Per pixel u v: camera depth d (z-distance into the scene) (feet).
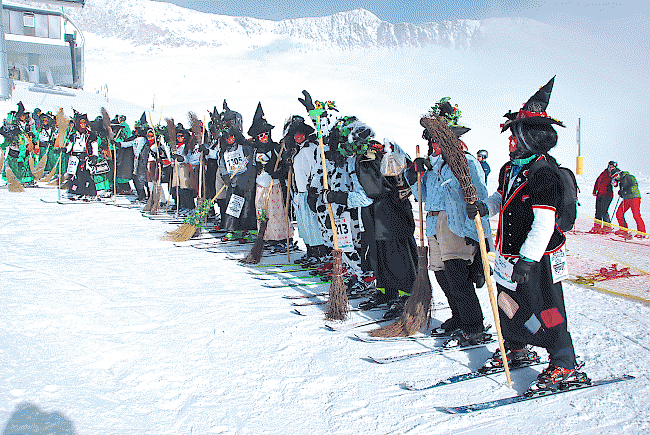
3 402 9.75
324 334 13.79
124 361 11.79
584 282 18.35
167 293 17.40
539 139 9.89
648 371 11.05
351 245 17.67
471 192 10.85
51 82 178.19
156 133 38.01
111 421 9.24
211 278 19.66
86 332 13.46
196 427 9.12
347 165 16.40
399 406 9.88
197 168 34.32
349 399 10.19
